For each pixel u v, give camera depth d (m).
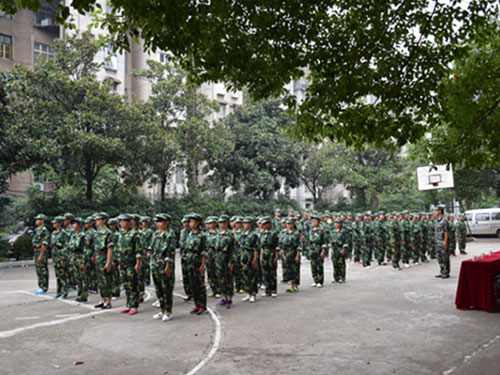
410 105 6.34
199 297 8.41
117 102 20.78
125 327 7.40
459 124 6.50
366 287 11.47
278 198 32.50
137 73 24.77
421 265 16.28
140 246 8.58
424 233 17.20
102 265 9.08
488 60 7.10
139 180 23.38
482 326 7.29
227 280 9.12
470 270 8.62
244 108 30.64
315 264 11.69
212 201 27.02
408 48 6.39
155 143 21.28
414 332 6.93
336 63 6.09
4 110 17.89
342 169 32.50
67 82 19.61
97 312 8.70
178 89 24.89
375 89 6.21
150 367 5.38
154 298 10.42
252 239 9.72
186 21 4.93
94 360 5.68
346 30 6.15
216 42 5.69
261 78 6.27
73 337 6.80
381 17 6.29
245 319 7.93
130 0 4.48
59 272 10.47
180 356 5.81
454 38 6.21
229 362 5.55
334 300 9.72
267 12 5.70
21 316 8.40
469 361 5.50
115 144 19.66
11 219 24.27
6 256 18.92
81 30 25.98
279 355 5.82
